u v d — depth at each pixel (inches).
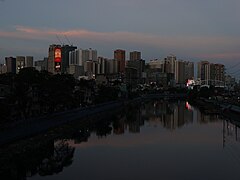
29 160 2103.8
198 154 2374.5
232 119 4758.9
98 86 7303.2
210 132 3513.8
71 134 3316.9
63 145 2657.5
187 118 5078.7
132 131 3607.3
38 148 2456.9
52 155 2266.2
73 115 4284.0
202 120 4768.7
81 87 5935.0
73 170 1925.4
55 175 1822.1
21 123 2773.1
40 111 3747.5
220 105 6584.6
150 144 2775.6
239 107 5369.1
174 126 4067.4
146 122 4544.8
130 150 2517.2
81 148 2593.5
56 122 3533.5
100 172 1883.6
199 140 2982.3
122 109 6904.5
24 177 1781.5
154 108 7347.4
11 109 2979.8
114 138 3105.3
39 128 3029.0
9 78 3580.2
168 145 2726.4
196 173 1863.9
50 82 3580.2
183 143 2824.8
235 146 2689.5
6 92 3361.2
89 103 6087.6
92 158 2236.7
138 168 1973.4
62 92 3681.1
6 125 2566.4
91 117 4778.5
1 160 2034.9
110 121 4665.4
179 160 2181.3
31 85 3388.3
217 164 2076.8
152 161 2153.1
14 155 2175.2
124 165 2046.0
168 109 7017.7
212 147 2642.7
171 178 1769.2
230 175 1824.6
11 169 1904.5
